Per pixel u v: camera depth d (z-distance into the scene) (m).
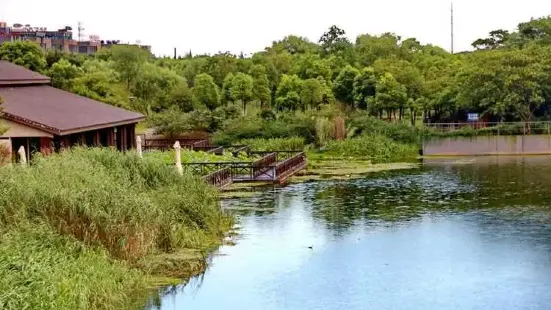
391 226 26.58
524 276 19.69
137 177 24.25
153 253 20.22
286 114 61.31
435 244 23.55
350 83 67.88
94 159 24.44
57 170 21.12
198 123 58.97
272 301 17.80
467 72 57.44
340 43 94.19
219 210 26.38
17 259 15.04
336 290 18.67
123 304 16.89
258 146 54.09
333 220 27.75
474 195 33.66
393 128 56.59
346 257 21.97
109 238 18.53
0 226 16.88
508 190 35.00
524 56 55.03
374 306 17.36
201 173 36.56
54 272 15.17
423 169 45.12
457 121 62.03
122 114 41.53
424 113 64.88
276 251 22.72
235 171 39.94
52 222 17.89
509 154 53.53
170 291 18.41
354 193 34.81
